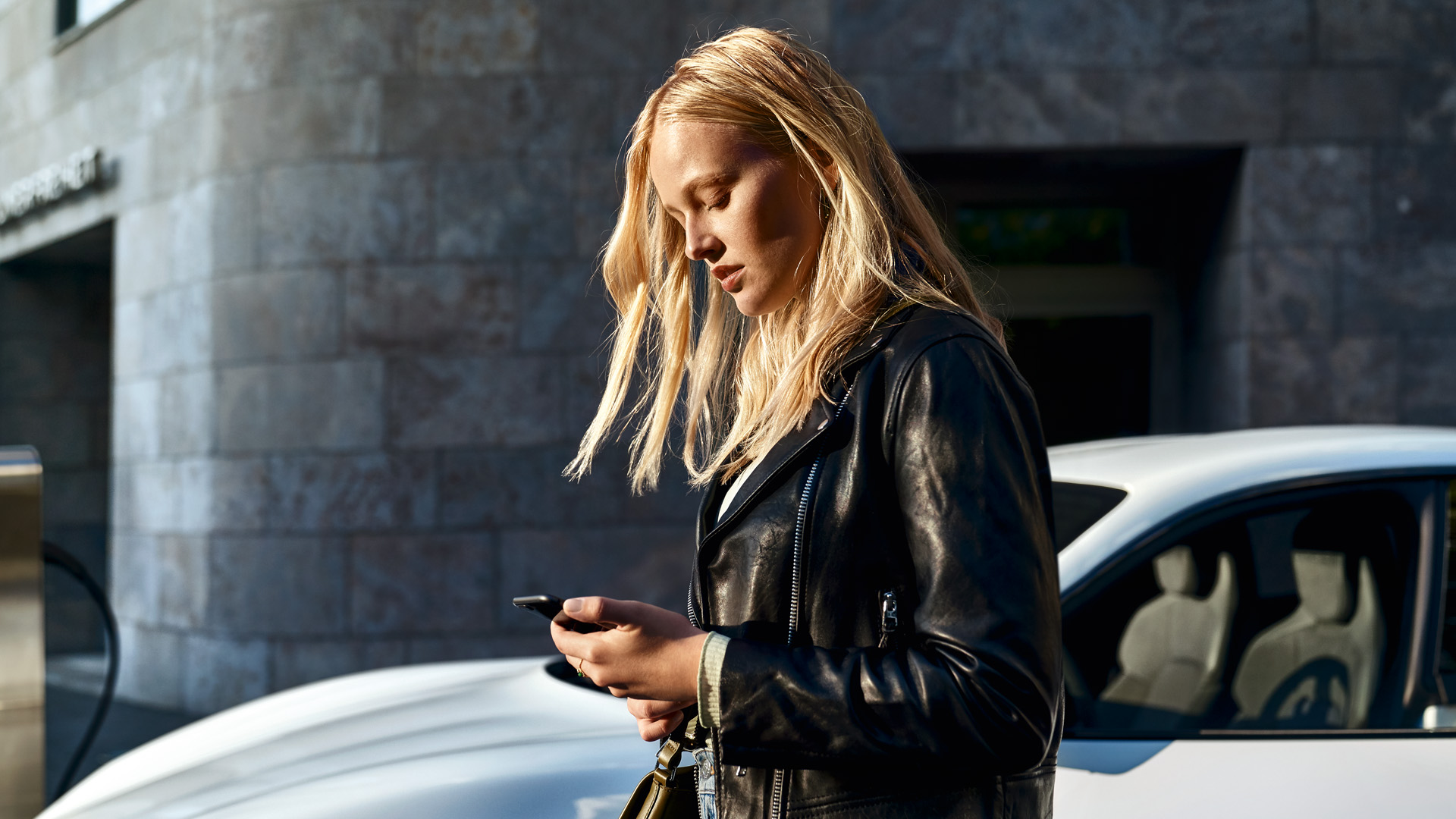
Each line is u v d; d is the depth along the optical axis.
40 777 2.76
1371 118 5.36
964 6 5.34
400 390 5.33
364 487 5.33
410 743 1.77
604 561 5.30
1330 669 1.87
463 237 5.35
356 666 5.30
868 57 5.35
